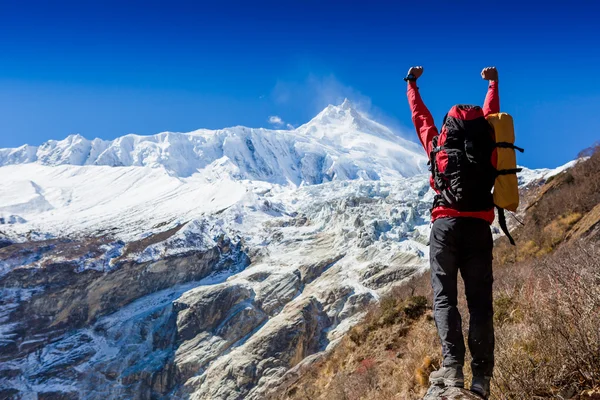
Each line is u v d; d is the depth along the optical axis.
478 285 3.26
